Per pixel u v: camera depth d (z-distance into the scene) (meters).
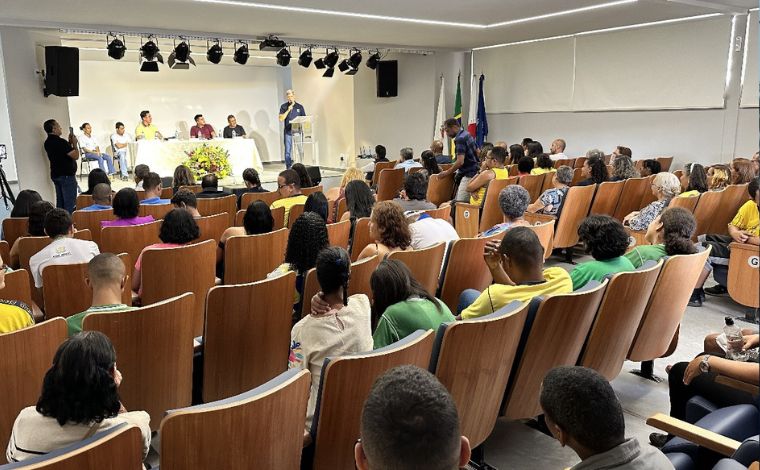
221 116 14.96
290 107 12.41
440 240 3.55
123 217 4.15
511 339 2.02
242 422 1.40
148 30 8.83
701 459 1.81
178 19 7.86
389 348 1.69
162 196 6.88
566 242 5.23
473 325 1.86
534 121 10.91
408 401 0.95
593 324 2.34
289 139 12.55
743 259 3.63
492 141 11.80
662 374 3.16
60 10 7.07
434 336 1.88
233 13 7.45
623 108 9.41
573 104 10.14
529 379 2.23
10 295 2.76
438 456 0.92
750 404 1.96
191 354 2.33
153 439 2.45
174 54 9.40
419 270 3.04
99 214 4.82
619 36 9.24
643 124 9.20
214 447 1.38
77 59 8.38
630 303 2.39
